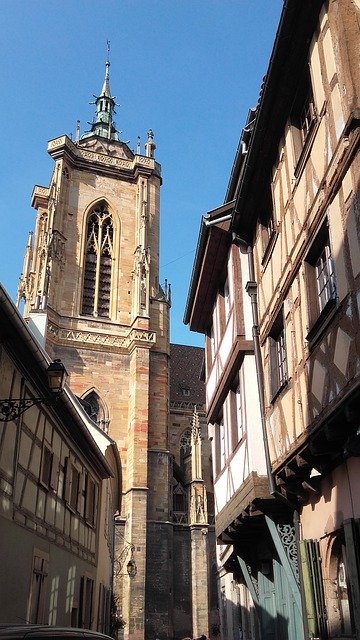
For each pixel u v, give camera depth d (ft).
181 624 132.26
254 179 41.91
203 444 172.65
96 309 141.69
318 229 30.50
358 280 25.20
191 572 136.98
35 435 44.19
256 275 44.21
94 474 69.72
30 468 42.83
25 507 41.42
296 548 36.76
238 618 56.90
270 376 39.17
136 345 134.21
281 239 37.52
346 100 26.73
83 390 130.52
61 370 36.47
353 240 25.81
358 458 28.19
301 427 32.14
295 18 31.94
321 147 30.50
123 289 146.41
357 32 27.73
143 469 122.93
